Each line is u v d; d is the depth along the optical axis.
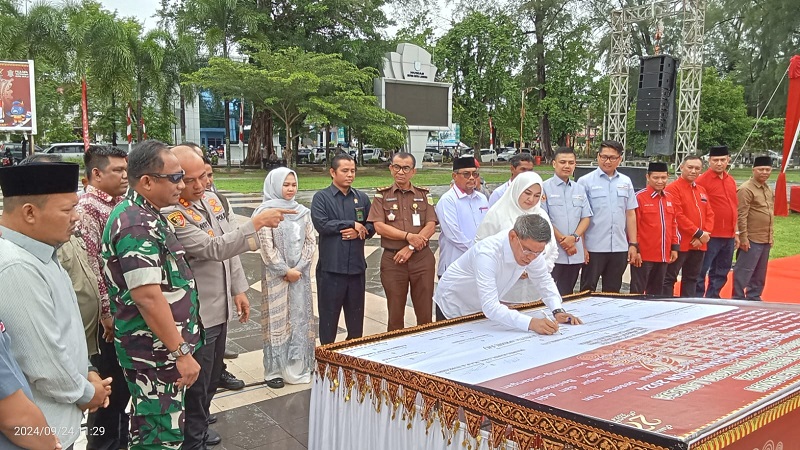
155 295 2.08
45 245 1.74
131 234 2.08
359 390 2.23
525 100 33.16
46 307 1.66
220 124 45.84
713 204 5.76
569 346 2.29
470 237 4.28
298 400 3.60
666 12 13.88
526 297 3.91
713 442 1.37
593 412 1.52
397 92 26.36
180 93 26.83
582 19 31.92
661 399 1.62
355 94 24.75
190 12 26.11
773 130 28.22
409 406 2.02
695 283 5.55
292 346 3.86
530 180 3.71
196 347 2.32
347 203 4.17
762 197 5.71
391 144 25.66
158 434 2.20
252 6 26.61
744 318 2.78
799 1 22.62
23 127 15.05
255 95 23.92
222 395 3.67
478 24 29.86
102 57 21.86
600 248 4.85
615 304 3.26
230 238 2.55
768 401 1.60
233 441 3.07
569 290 4.75
